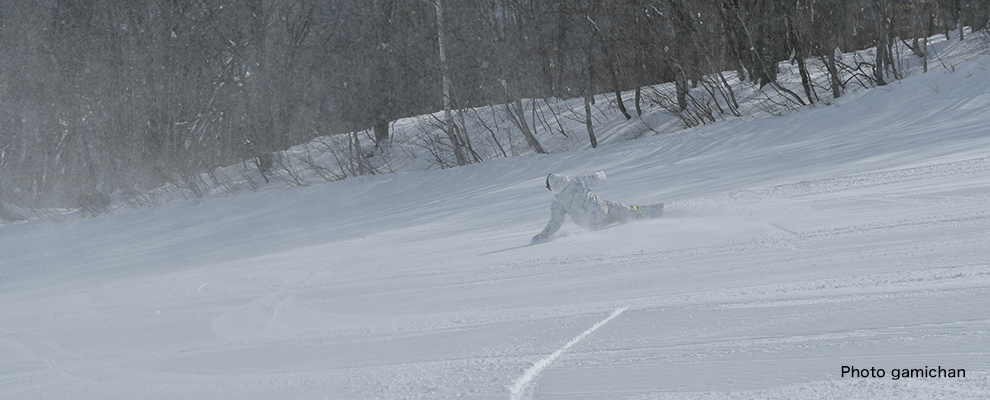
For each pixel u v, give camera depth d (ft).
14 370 33.71
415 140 317.22
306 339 34.42
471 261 60.39
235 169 306.96
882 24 218.79
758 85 269.23
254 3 312.91
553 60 311.47
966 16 294.25
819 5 244.01
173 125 327.47
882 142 128.16
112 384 28.50
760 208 65.67
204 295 56.03
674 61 249.14
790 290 31.50
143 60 325.83
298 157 305.73
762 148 162.71
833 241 44.68
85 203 285.84
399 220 130.62
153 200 277.23
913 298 26.55
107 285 72.79
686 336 25.34
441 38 262.47
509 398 20.21
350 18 322.34
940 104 163.12
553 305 36.01
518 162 224.74
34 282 95.20
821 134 170.09
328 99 330.34
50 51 323.57
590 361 23.50
